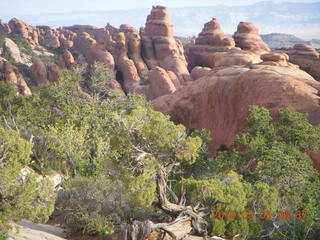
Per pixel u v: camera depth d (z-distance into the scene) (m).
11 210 14.67
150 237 17.80
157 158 18.25
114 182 21.88
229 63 69.81
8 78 93.88
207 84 59.06
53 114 48.03
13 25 163.75
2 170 14.45
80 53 158.12
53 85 52.47
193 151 18.08
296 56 101.19
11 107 53.38
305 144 30.78
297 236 18.53
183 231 17.84
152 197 16.78
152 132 17.64
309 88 46.50
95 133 38.06
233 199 18.94
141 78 115.38
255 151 28.36
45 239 16.69
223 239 18.78
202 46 123.56
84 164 34.19
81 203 21.02
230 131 51.66
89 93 76.06
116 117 18.72
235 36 118.06
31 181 14.80
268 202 20.00
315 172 26.62
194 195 19.45
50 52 160.62
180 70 114.50
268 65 60.72
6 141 15.48
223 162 28.69
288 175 23.70
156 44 123.25
